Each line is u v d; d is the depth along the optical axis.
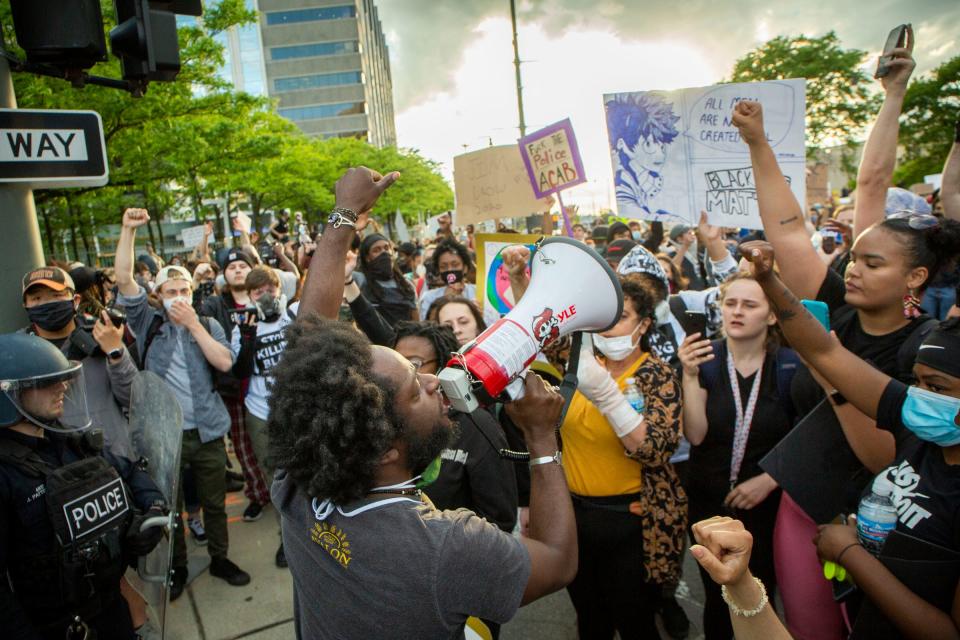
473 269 5.29
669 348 3.31
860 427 1.87
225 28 12.43
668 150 3.32
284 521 1.20
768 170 2.20
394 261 5.45
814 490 2.07
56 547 1.84
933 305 4.97
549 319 1.36
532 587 1.16
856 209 2.58
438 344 2.16
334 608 1.09
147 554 2.16
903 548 1.50
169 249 34.97
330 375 1.05
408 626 1.05
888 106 2.47
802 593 2.17
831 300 2.28
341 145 43.34
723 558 1.06
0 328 2.84
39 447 1.92
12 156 2.70
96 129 2.82
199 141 12.70
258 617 3.37
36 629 1.74
